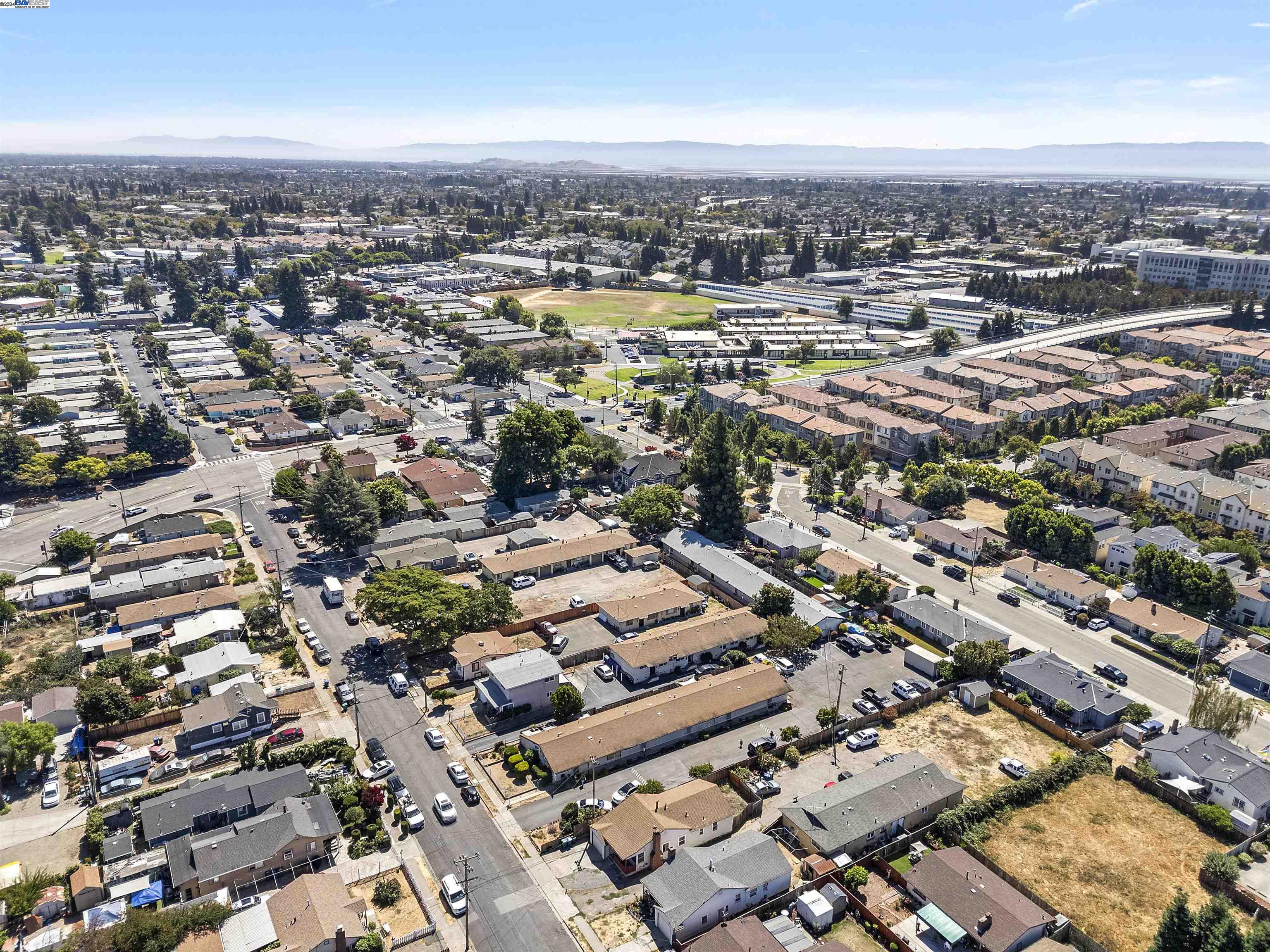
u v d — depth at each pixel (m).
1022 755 101.62
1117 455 182.38
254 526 163.38
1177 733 100.56
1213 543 146.50
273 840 82.31
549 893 80.25
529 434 171.62
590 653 120.88
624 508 162.00
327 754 97.81
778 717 108.25
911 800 89.69
